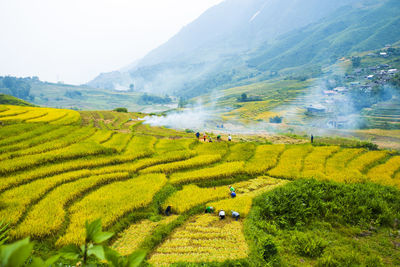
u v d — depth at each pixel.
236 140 48.59
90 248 2.19
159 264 14.46
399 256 16.38
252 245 16.33
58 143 32.59
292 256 16.11
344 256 15.84
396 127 90.56
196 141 42.38
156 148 36.72
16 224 17.08
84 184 23.27
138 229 18.52
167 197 23.53
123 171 27.73
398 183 27.19
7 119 42.31
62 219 17.91
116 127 51.16
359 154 38.03
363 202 22.06
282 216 20.64
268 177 29.61
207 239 17.56
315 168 31.52
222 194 24.30
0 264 1.16
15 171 24.50
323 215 21.36
